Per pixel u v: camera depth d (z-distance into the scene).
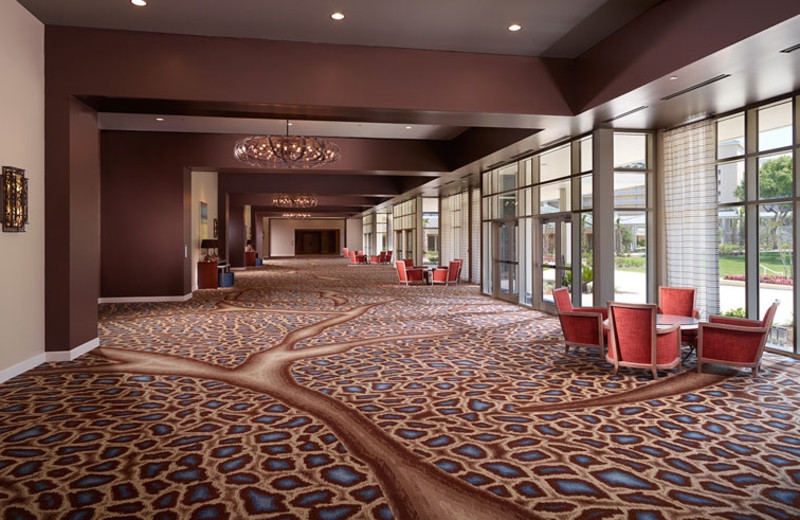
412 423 3.90
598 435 3.65
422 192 17.28
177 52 6.04
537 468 3.14
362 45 6.45
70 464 3.19
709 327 5.18
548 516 2.60
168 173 11.55
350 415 4.08
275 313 9.59
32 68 5.56
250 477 3.02
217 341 6.98
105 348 6.53
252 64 6.20
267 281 16.64
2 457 3.29
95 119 6.55
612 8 5.48
